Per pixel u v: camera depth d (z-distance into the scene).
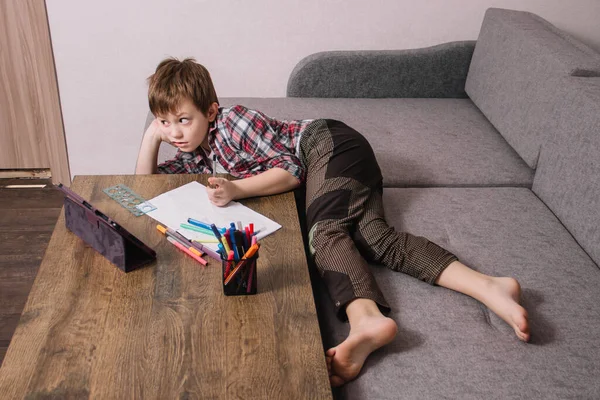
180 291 1.17
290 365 1.03
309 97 2.47
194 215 1.40
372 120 2.25
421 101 2.47
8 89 2.45
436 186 1.89
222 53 2.48
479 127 2.25
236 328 1.10
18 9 2.31
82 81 2.46
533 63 1.98
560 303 1.40
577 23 2.55
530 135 1.92
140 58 2.45
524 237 1.63
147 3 2.36
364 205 1.59
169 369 1.01
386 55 2.42
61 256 1.25
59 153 2.59
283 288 1.20
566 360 1.24
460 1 2.48
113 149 2.62
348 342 1.18
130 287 1.18
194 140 1.56
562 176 1.71
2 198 2.44
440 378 1.18
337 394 1.22
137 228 1.34
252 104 2.35
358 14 2.46
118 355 1.03
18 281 2.00
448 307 1.37
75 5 2.33
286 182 1.54
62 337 1.06
